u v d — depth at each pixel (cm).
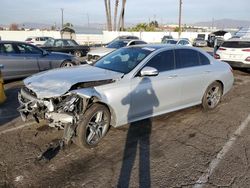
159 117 543
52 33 4125
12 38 3881
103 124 411
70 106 367
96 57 1127
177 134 464
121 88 420
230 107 634
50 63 922
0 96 619
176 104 521
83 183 317
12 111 561
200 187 316
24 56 847
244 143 435
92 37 4088
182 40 2377
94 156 379
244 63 1113
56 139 426
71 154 382
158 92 473
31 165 350
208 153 398
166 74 486
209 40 3809
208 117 555
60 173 335
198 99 570
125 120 437
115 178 329
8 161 358
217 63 612
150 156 384
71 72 438
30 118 421
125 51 521
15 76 839
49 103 373
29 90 414
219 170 352
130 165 359
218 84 604
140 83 444
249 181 329
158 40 4481
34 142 414
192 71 535
